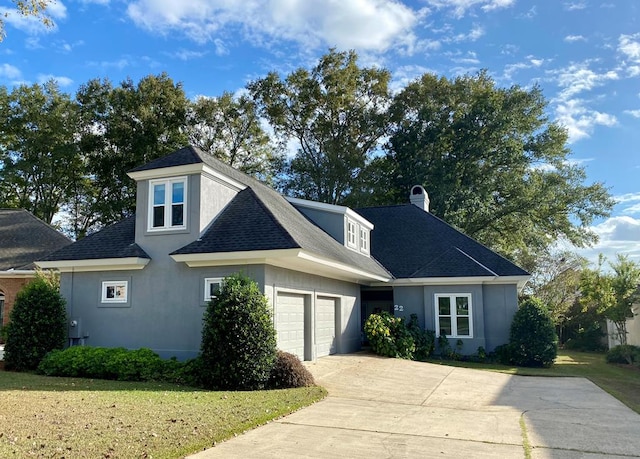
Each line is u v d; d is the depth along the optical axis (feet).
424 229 78.43
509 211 114.93
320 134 133.39
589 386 43.57
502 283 66.03
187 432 22.65
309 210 66.80
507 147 113.50
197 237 44.68
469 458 21.01
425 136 118.01
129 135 115.14
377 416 29.01
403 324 63.16
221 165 53.78
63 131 115.55
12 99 114.01
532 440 24.18
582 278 74.28
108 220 119.34
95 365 40.42
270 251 40.22
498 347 63.87
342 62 133.59
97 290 47.37
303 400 31.94
